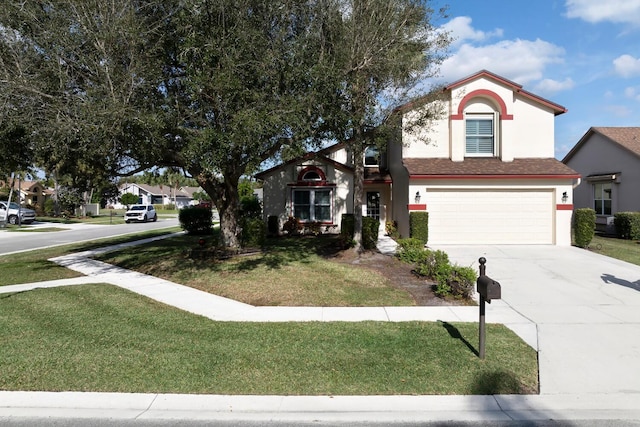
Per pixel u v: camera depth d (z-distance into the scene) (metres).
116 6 7.73
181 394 4.35
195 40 8.05
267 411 4.05
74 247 17.59
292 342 5.74
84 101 7.55
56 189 42.62
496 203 15.24
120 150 8.98
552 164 15.73
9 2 7.50
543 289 9.15
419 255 10.62
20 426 3.82
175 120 8.41
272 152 10.47
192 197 87.56
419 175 14.84
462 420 3.91
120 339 5.86
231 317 7.04
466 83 16.08
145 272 11.39
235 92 7.79
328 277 9.95
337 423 3.86
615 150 20.19
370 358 5.19
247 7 8.59
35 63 8.06
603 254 13.37
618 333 6.25
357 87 10.09
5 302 7.93
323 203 19.84
